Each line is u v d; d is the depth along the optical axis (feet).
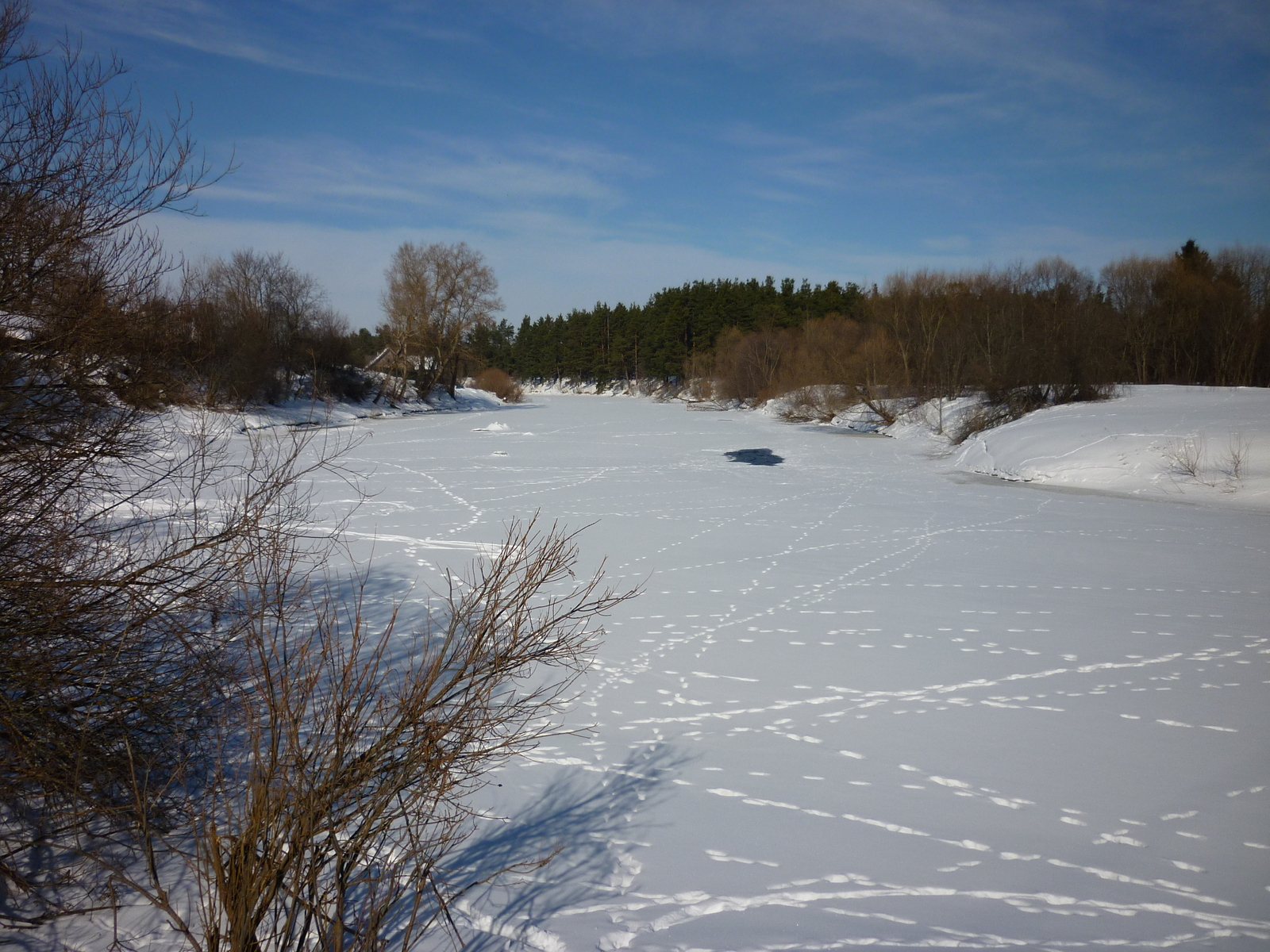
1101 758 17.83
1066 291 141.69
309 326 134.00
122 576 13.03
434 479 67.87
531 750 17.69
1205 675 23.41
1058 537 45.65
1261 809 15.46
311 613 25.40
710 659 24.44
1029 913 11.82
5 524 11.91
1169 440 70.85
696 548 41.47
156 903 9.45
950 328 131.54
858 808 15.31
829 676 23.11
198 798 12.84
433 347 195.21
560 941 10.69
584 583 33.83
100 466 13.17
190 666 13.51
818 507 55.98
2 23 11.67
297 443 17.01
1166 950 10.91
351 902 11.03
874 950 10.71
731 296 288.71
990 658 24.89
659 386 326.24
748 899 12.05
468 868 12.69
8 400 11.76
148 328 13.28
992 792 16.12
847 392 146.41
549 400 306.76
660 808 15.19
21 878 10.81
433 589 31.19
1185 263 166.40
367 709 14.46
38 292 11.99
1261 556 40.81
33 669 11.39
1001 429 86.89
